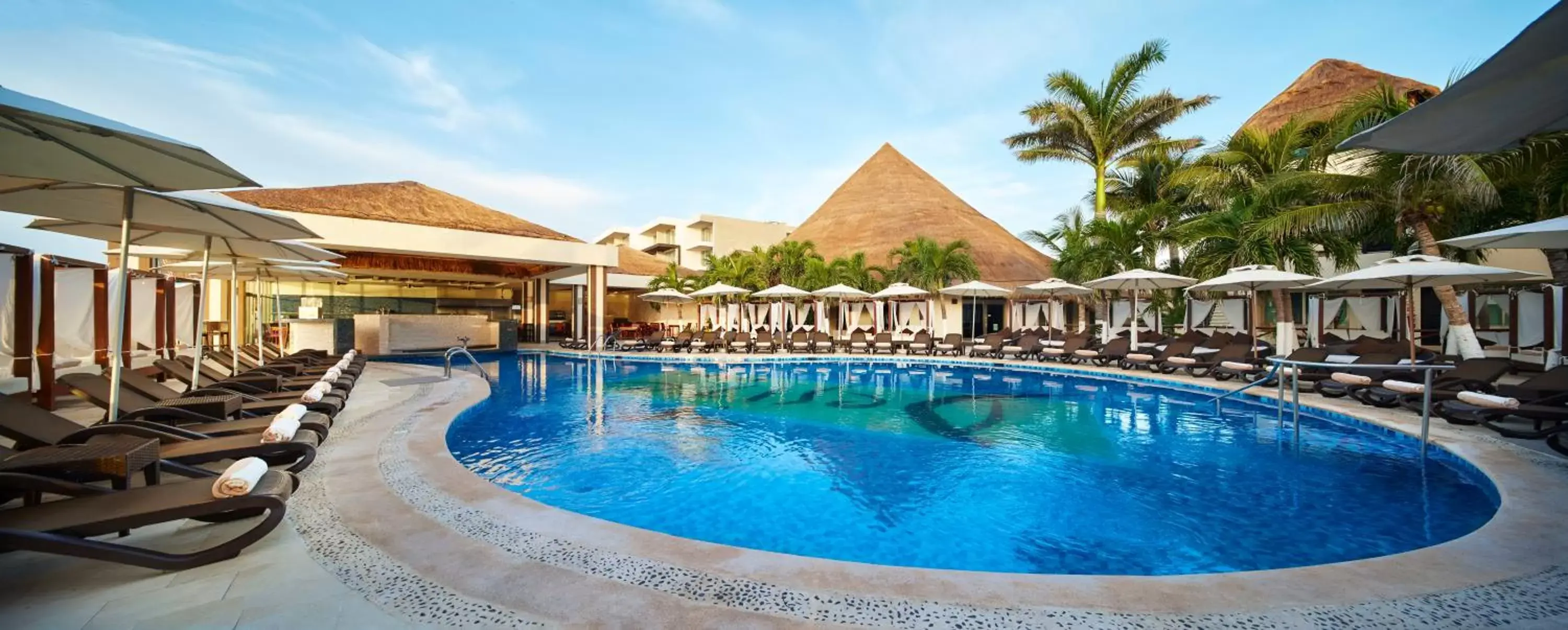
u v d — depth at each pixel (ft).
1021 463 21.08
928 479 19.29
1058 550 13.79
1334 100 71.00
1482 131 9.86
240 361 41.14
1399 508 16.12
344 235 54.60
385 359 61.26
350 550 10.96
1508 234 18.76
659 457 22.03
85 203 16.60
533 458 21.74
